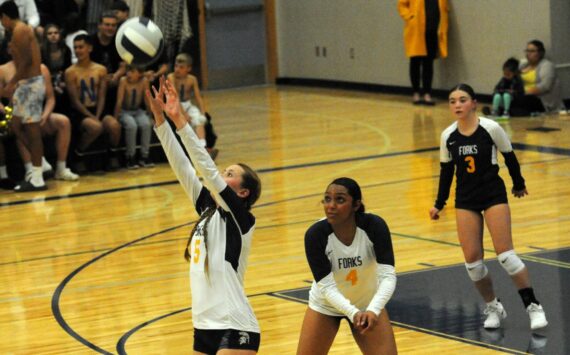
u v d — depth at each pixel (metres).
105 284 14.37
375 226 8.75
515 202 18.27
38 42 23.83
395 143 25.66
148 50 9.91
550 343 10.97
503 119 28.36
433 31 32.19
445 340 11.23
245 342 8.09
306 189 20.52
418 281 13.67
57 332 12.24
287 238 16.50
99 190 21.52
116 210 19.41
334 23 38.44
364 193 19.78
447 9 32.59
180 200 20.14
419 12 32.06
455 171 11.95
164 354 11.20
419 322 11.95
